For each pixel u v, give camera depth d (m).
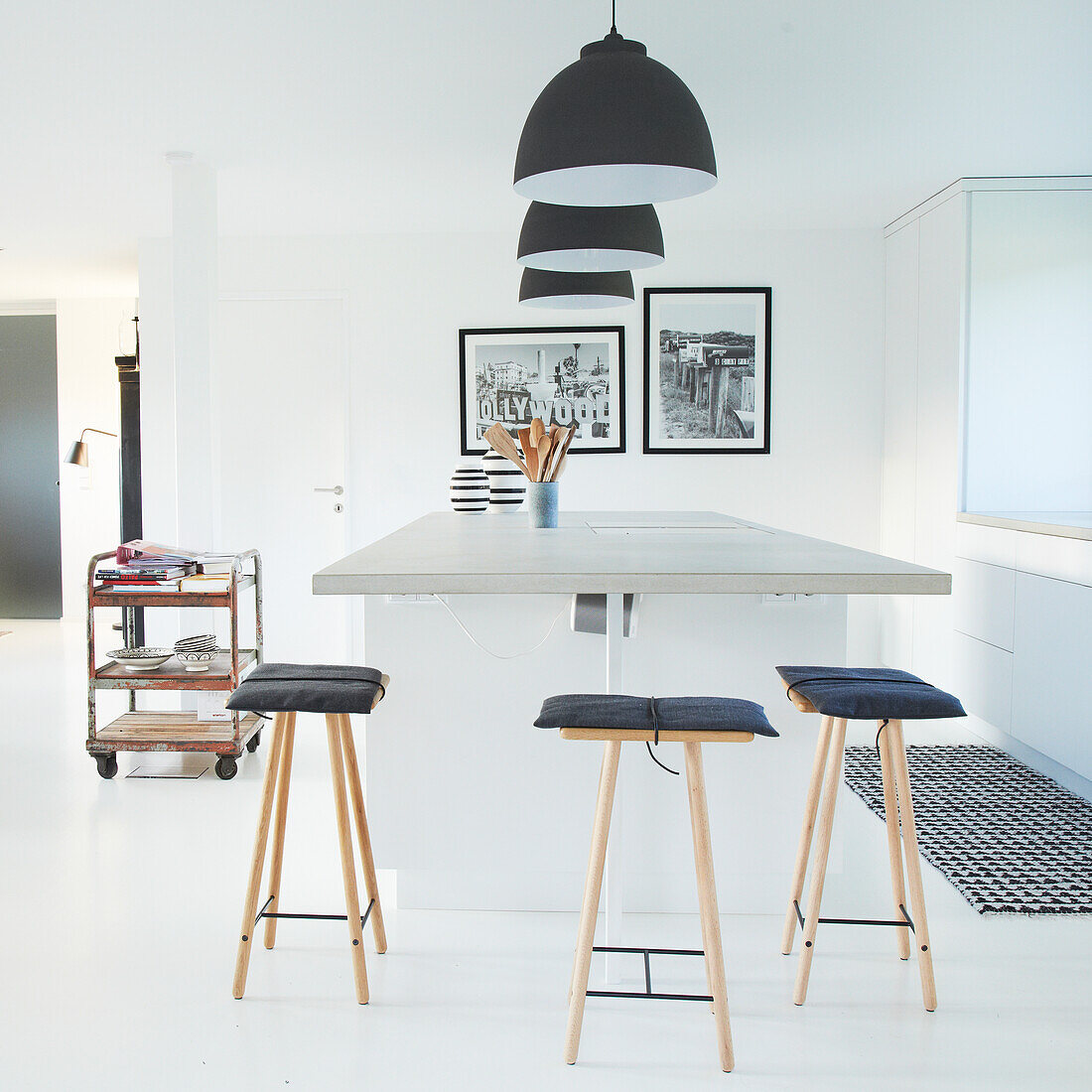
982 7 2.83
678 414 5.58
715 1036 2.16
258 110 3.61
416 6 2.79
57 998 2.30
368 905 2.50
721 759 2.65
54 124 3.74
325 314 5.64
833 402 5.55
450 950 2.54
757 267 5.52
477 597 2.61
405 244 5.59
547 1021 2.22
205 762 4.15
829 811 2.25
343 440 5.68
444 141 3.96
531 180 2.15
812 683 2.25
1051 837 3.29
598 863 2.02
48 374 7.86
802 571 2.00
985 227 4.48
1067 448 4.54
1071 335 4.51
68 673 5.95
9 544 7.96
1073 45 3.08
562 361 5.58
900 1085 1.99
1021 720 3.96
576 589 1.98
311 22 2.89
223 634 5.73
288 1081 1.99
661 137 1.91
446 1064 2.05
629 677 2.61
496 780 2.63
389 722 2.63
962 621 4.50
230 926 2.66
